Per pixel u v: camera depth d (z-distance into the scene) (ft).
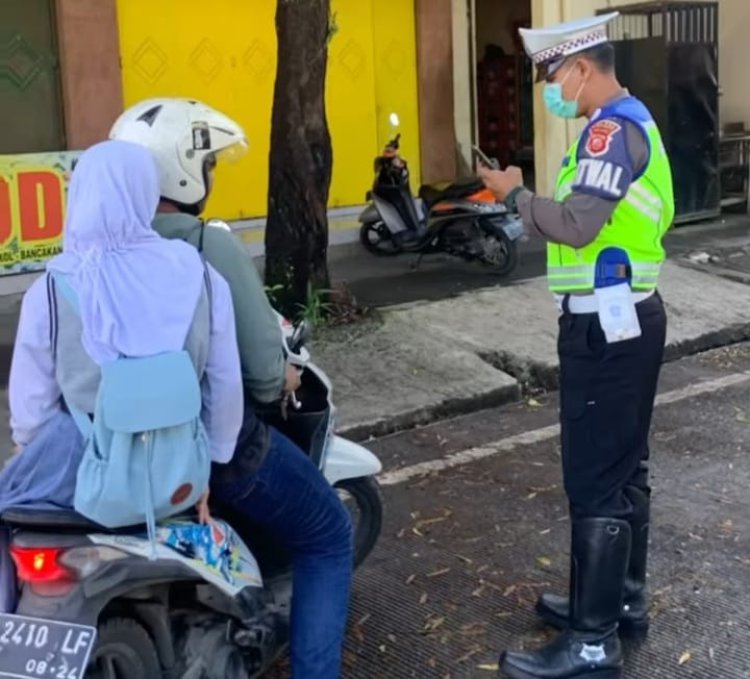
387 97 41.68
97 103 34.01
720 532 15.28
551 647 11.53
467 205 32.09
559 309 11.39
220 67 37.32
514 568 14.40
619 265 10.81
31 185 31.58
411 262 34.88
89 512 8.34
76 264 8.54
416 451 19.57
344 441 12.30
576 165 10.78
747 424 20.29
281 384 9.82
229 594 9.37
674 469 17.90
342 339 24.53
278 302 25.66
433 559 14.74
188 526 9.18
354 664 12.09
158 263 8.62
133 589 8.90
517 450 19.42
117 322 8.34
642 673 11.73
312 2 24.81
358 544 12.92
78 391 8.46
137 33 35.19
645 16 41.52
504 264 32.24
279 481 9.78
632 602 12.28
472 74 44.06
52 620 8.37
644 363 11.02
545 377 23.66
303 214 25.62
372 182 41.34
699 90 39.47
